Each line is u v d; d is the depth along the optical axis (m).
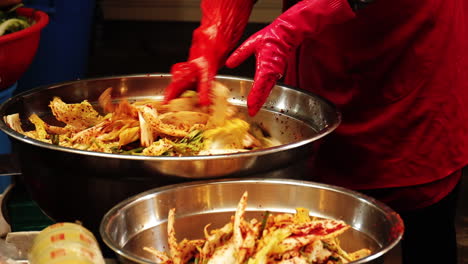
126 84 1.58
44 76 3.11
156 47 4.81
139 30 5.17
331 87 1.61
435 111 1.52
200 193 1.05
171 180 1.08
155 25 5.30
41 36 3.02
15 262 1.00
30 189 1.21
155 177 1.07
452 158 1.57
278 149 1.11
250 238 0.90
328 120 1.38
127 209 0.99
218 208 1.06
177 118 1.44
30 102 1.45
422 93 1.51
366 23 1.46
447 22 1.45
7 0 2.23
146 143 1.37
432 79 1.49
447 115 1.53
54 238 0.92
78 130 1.45
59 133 1.44
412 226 1.69
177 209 1.04
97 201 1.11
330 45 1.54
